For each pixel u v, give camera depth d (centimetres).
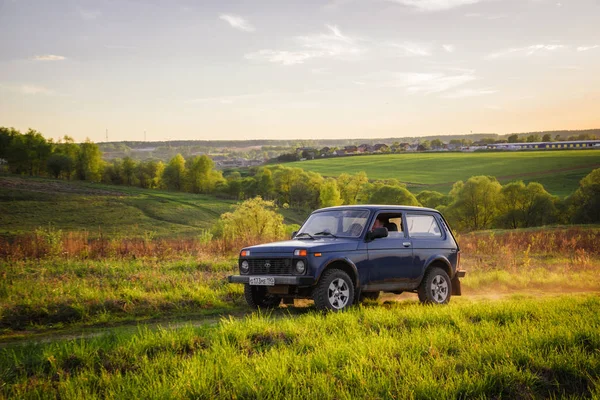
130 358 615
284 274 930
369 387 507
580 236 2933
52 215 10706
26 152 16650
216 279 1313
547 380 549
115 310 1022
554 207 9462
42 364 605
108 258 1694
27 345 738
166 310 1049
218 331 716
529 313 843
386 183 16475
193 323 924
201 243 2077
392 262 1016
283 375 528
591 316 779
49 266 1462
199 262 1603
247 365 571
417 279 1057
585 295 1212
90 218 10762
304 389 498
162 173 17062
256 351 647
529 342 632
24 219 10144
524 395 517
